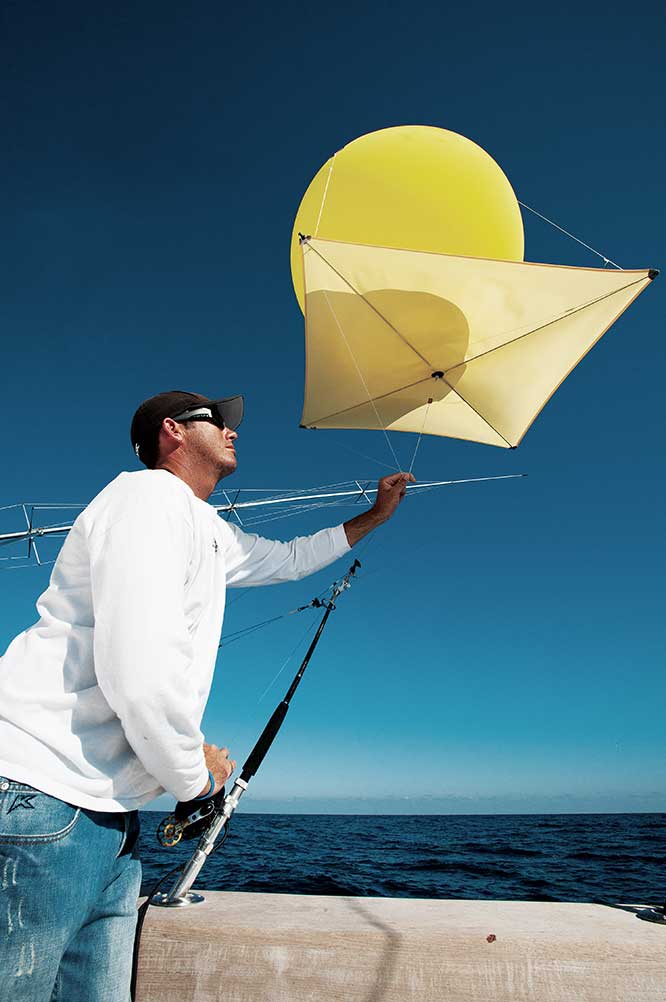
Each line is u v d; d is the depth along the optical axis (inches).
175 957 55.7
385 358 104.7
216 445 60.3
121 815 42.2
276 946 54.9
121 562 39.4
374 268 94.0
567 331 100.3
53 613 43.6
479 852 839.7
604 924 57.8
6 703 39.8
